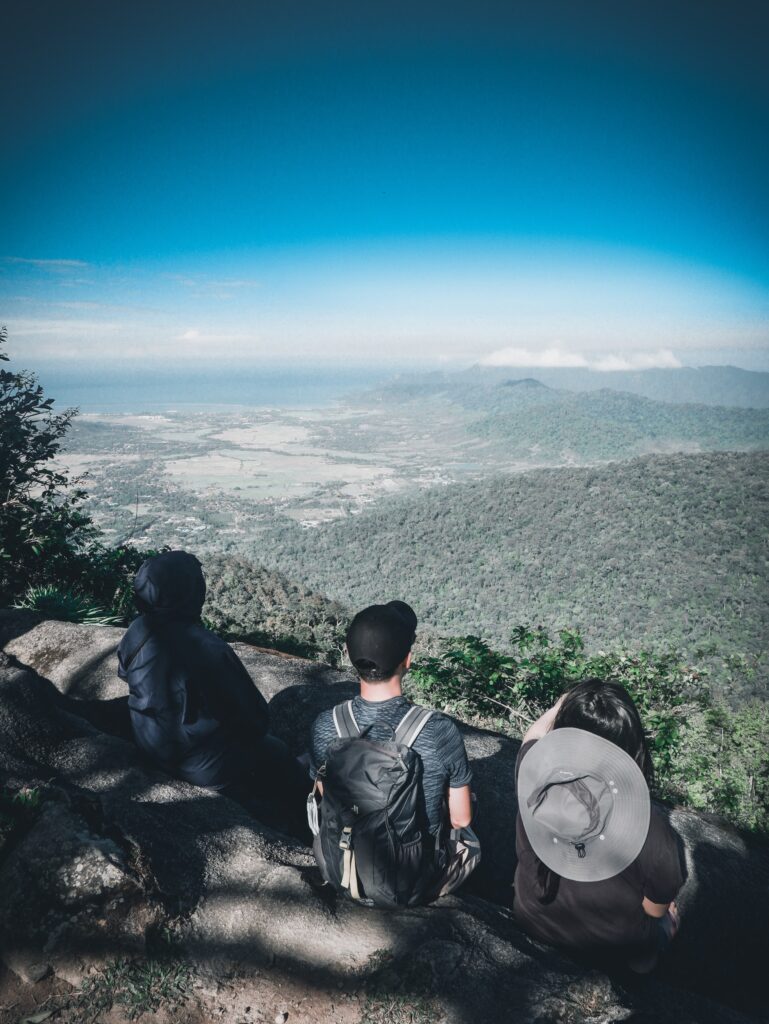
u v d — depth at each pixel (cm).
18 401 681
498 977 168
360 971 171
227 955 178
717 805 566
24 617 427
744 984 243
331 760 184
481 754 334
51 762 241
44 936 172
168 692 236
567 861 168
